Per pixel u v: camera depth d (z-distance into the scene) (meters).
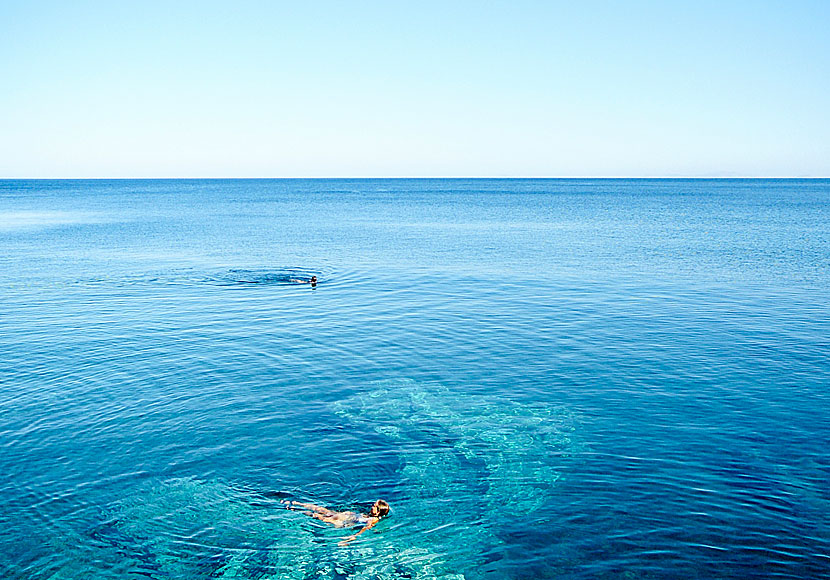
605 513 14.32
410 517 14.23
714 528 13.66
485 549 13.10
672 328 29.44
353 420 19.19
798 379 22.31
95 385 21.86
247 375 23.06
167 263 49.75
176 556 12.81
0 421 18.84
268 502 14.76
